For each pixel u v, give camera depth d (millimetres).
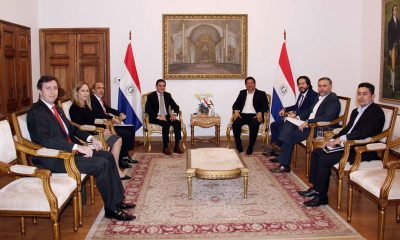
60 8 6730
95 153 3414
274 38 6883
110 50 6836
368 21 6656
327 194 3854
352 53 6945
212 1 6801
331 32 6914
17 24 5797
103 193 3297
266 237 2998
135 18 6789
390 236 3018
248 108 6117
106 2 6750
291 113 5383
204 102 6496
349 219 3285
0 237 3033
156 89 6398
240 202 3779
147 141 6684
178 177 4629
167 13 6793
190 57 6879
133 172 4836
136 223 3271
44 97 3279
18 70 5832
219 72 6922
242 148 6027
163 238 2980
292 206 3668
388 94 5891
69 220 3385
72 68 6867
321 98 4883
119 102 6531
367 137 3502
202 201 3807
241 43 6859
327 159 3611
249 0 6809
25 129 3195
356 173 3172
